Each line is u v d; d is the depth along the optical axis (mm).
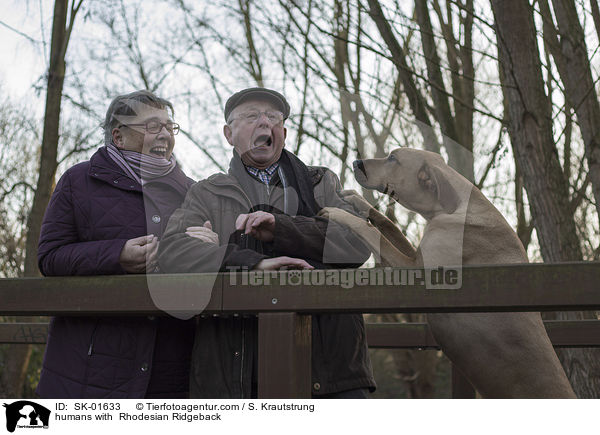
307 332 1423
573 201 3773
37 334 2711
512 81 3252
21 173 7062
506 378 1780
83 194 1772
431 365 8164
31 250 5574
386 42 4156
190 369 1569
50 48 5758
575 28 3375
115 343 1614
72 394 1595
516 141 3271
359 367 1572
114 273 1590
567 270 1166
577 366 3143
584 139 3299
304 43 5160
